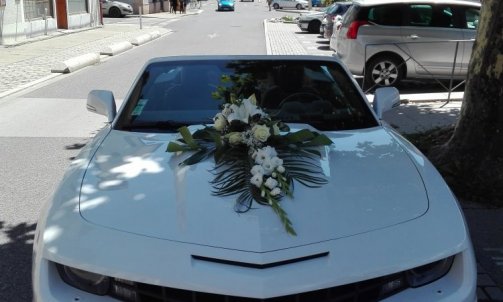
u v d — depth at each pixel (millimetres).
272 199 2629
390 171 3084
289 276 2312
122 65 16328
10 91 11914
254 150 2994
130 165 3156
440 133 7273
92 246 2480
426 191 2900
